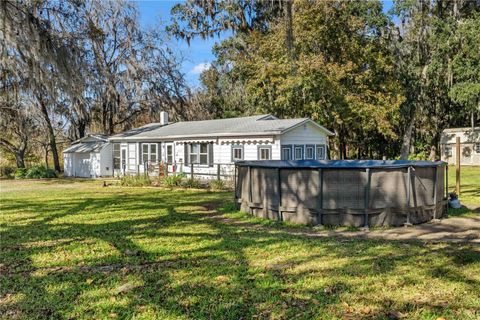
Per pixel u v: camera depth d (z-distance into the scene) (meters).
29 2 17.69
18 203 11.23
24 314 3.33
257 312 3.32
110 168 23.39
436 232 6.57
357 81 23.00
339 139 26.44
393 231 6.70
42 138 26.42
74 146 25.39
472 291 3.76
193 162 18.86
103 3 24.27
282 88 21.33
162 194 13.12
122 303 3.53
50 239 6.27
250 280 4.11
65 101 23.30
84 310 3.39
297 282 4.04
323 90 21.80
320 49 23.08
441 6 24.20
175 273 4.37
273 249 5.42
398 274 4.28
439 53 23.27
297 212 7.37
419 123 29.67
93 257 5.12
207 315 3.27
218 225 7.35
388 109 23.11
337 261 4.80
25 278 4.25
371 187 7.01
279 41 21.77
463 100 22.47
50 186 17.28
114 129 27.67
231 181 15.73
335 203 7.11
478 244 5.65
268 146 16.20
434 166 7.46
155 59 26.05
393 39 24.62
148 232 6.74
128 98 25.50
